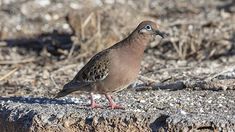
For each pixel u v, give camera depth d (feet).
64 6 86.38
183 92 43.65
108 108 39.78
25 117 39.47
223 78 47.03
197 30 68.39
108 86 39.37
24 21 80.69
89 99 43.32
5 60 63.41
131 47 39.37
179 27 70.64
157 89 45.96
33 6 86.94
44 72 57.26
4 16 82.99
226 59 58.70
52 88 50.83
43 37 73.20
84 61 61.36
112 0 88.43
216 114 37.78
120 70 39.01
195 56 60.70
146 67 57.00
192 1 90.17
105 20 68.85
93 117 37.78
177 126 36.06
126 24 69.26
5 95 48.88
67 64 60.44
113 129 37.22
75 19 68.59
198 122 36.04
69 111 38.81
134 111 38.42
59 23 79.25
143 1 89.04
